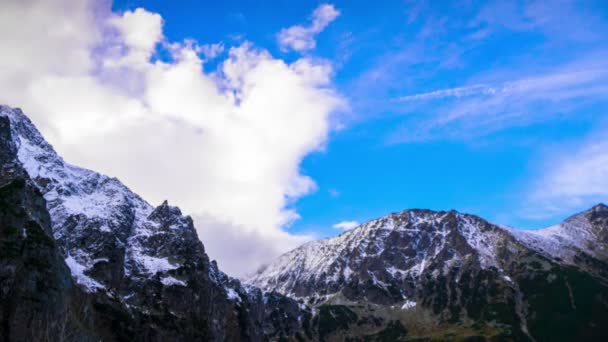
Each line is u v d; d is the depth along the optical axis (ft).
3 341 523.29
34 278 580.30
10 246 580.71
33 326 550.77
